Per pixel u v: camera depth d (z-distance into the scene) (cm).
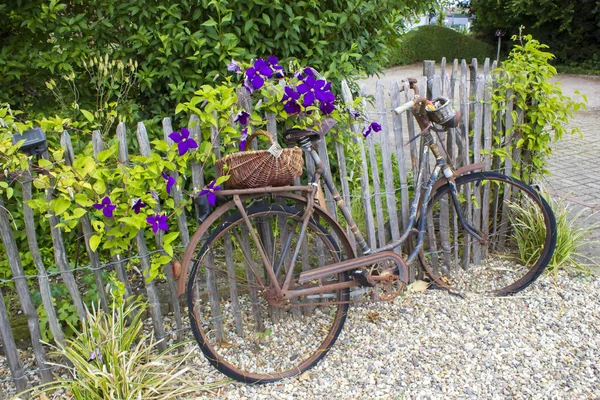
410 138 316
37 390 247
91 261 244
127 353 239
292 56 333
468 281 350
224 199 253
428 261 355
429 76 318
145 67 321
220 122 249
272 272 254
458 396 244
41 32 334
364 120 272
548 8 1408
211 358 253
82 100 342
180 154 230
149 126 327
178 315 272
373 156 304
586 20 1405
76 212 222
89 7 321
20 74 334
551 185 468
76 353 226
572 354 270
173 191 251
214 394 250
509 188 362
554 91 343
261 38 318
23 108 356
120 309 241
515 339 284
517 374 257
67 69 317
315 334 295
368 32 364
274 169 234
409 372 261
